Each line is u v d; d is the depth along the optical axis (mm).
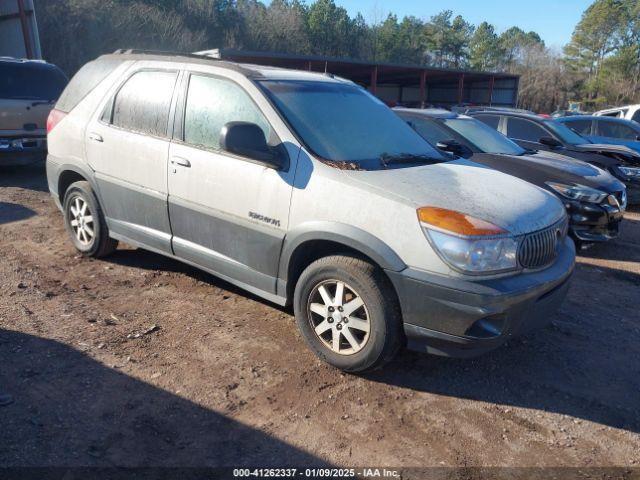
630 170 9234
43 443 2955
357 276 3564
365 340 3629
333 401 3518
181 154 4449
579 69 87500
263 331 4344
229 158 4168
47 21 27672
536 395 3730
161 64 4844
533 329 3705
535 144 9531
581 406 3639
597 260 6891
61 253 5832
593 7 86812
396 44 70250
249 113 4188
